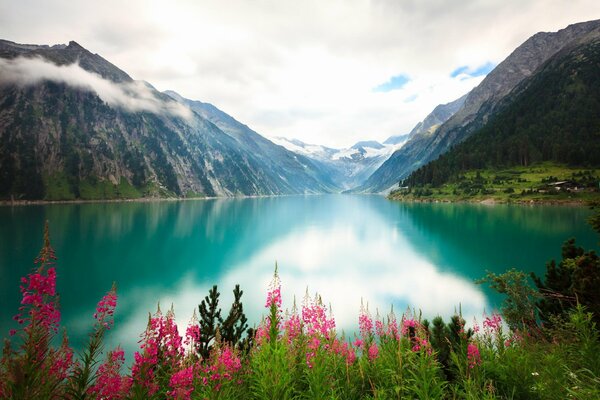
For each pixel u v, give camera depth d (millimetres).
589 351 9352
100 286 54719
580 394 7555
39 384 5492
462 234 106000
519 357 10086
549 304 18562
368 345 11047
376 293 51000
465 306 44031
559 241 86938
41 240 90625
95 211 187875
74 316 40969
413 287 53969
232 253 84125
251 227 136500
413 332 11219
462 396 8922
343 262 73938
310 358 8742
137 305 45531
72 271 64750
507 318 20469
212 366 8094
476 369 9188
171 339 7578
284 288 54000
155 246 91250
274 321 9156
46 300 5680
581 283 15016
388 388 8906
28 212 173000
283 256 80812
